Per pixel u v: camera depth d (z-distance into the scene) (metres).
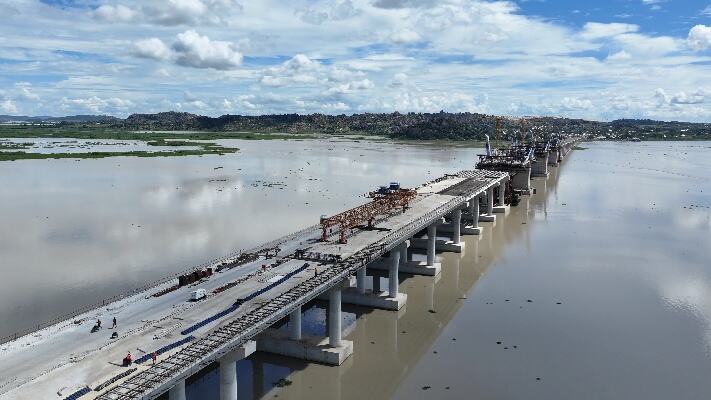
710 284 98.56
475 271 107.31
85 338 49.47
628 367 66.81
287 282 65.88
